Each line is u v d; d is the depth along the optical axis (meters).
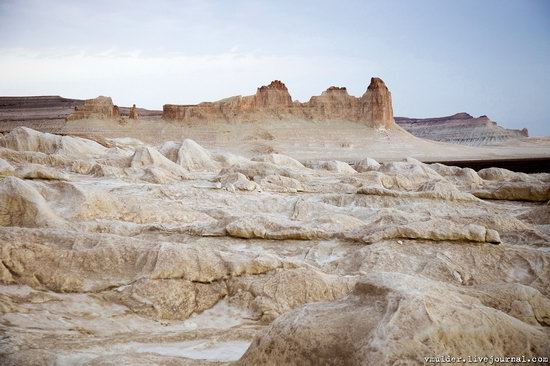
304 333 6.51
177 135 160.12
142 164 33.47
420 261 14.69
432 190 26.03
